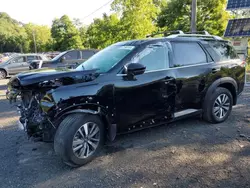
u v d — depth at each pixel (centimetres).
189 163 326
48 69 388
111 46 433
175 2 2689
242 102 644
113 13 1891
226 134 421
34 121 312
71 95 305
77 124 310
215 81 456
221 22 2444
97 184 285
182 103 421
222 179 286
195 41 452
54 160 346
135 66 338
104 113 338
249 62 1332
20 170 321
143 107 375
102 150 370
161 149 370
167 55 404
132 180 291
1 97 822
